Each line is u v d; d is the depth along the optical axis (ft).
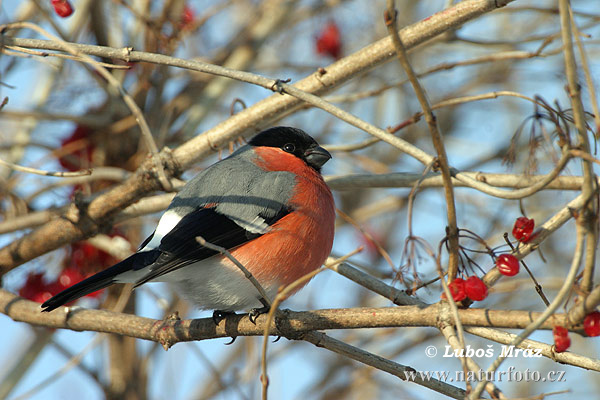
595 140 20.74
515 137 22.99
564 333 19.40
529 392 37.63
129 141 36.99
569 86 18.25
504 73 43.75
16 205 33.37
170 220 28.37
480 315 20.47
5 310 27.91
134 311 37.73
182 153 29.50
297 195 28.78
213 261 27.71
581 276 19.36
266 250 27.71
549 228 21.12
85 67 34.88
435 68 31.94
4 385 33.09
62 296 25.61
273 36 41.27
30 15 35.53
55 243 29.58
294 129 32.22
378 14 43.52
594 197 18.08
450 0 27.81
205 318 25.72
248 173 29.71
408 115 46.16
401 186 29.45
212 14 36.09
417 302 24.79
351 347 23.68
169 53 34.73
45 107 37.99
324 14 42.50
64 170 37.42
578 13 33.30
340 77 27.63
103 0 35.37
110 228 30.04
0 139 36.27
